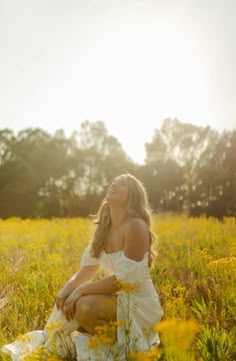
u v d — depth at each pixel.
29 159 53.09
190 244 8.26
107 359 3.41
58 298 3.88
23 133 55.12
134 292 3.69
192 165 44.22
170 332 2.69
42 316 4.48
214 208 30.45
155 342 3.71
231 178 33.09
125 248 3.80
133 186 4.00
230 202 30.58
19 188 46.56
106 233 4.06
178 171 44.84
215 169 34.97
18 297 4.97
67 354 3.65
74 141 57.75
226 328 3.97
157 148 48.91
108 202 3.99
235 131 37.03
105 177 55.66
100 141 57.97
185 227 11.47
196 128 47.75
